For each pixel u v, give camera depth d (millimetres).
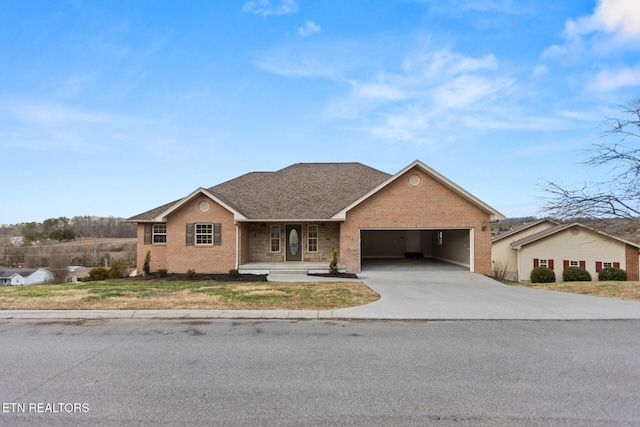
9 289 12500
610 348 6332
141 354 6004
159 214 19812
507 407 4137
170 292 11625
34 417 3928
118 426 3750
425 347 6395
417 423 3779
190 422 3818
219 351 6148
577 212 14688
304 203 19781
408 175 17859
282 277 16234
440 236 23438
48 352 6109
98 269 20344
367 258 24719
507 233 28859
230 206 18109
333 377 5027
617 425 3738
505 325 8016
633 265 22250
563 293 12250
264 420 3852
